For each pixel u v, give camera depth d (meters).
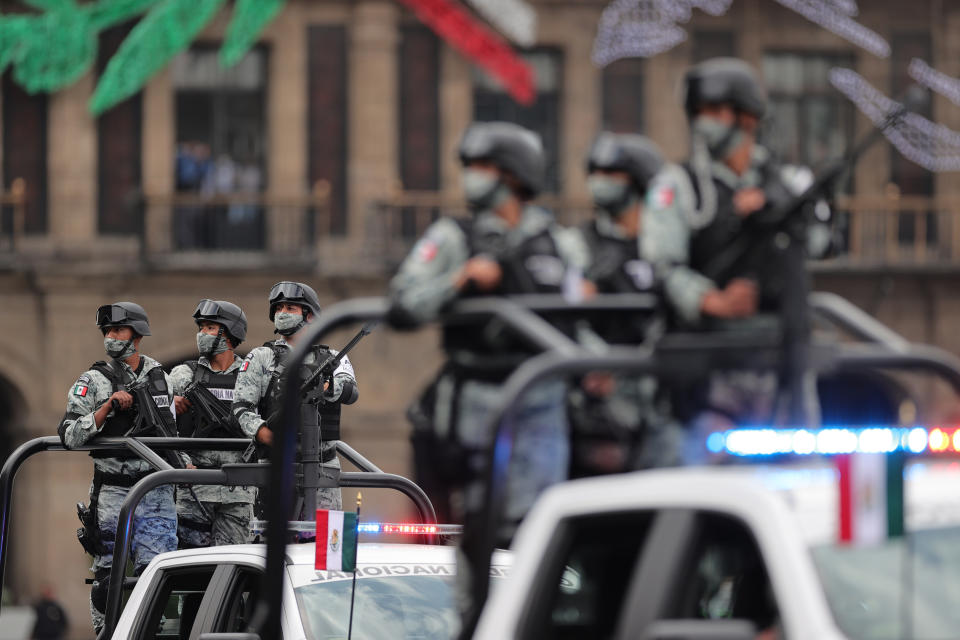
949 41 107.69
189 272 101.31
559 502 14.99
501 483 14.15
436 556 24.80
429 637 22.92
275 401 31.33
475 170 19.70
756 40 107.19
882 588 13.41
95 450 32.81
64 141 102.94
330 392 32.09
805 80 107.94
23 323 102.31
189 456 35.88
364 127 104.56
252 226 104.56
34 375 102.00
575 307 16.81
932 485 14.70
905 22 107.94
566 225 104.62
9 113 102.75
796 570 12.90
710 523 13.76
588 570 14.70
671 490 14.02
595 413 21.17
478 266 17.44
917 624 13.32
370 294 102.88
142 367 33.59
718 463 15.02
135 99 103.81
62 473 101.38
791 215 16.22
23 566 101.00
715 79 19.19
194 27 102.94
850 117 108.00
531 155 19.70
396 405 101.56
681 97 19.64
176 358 102.19
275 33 104.38
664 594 13.52
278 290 32.19
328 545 21.19
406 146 105.69
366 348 101.56
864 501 13.14
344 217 104.81
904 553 13.71
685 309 17.91
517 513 19.09
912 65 107.88
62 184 102.81
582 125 105.94
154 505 32.69
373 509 100.56
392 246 104.50
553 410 19.38
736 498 13.50
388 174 104.62
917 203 107.12
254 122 104.81
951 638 13.36
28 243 102.75
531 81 105.62
